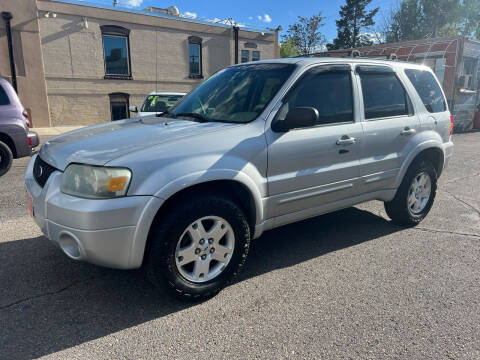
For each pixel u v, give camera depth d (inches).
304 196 136.8
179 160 107.4
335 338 101.5
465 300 120.9
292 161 130.9
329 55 186.4
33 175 123.6
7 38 605.3
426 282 132.0
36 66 639.1
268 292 124.5
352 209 213.0
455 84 596.7
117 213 99.3
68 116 695.7
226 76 158.9
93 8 681.0
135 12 725.9
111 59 727.1
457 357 95.1
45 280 128.3
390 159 163.3
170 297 112.3
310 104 138.5
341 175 146.0
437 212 210.5
